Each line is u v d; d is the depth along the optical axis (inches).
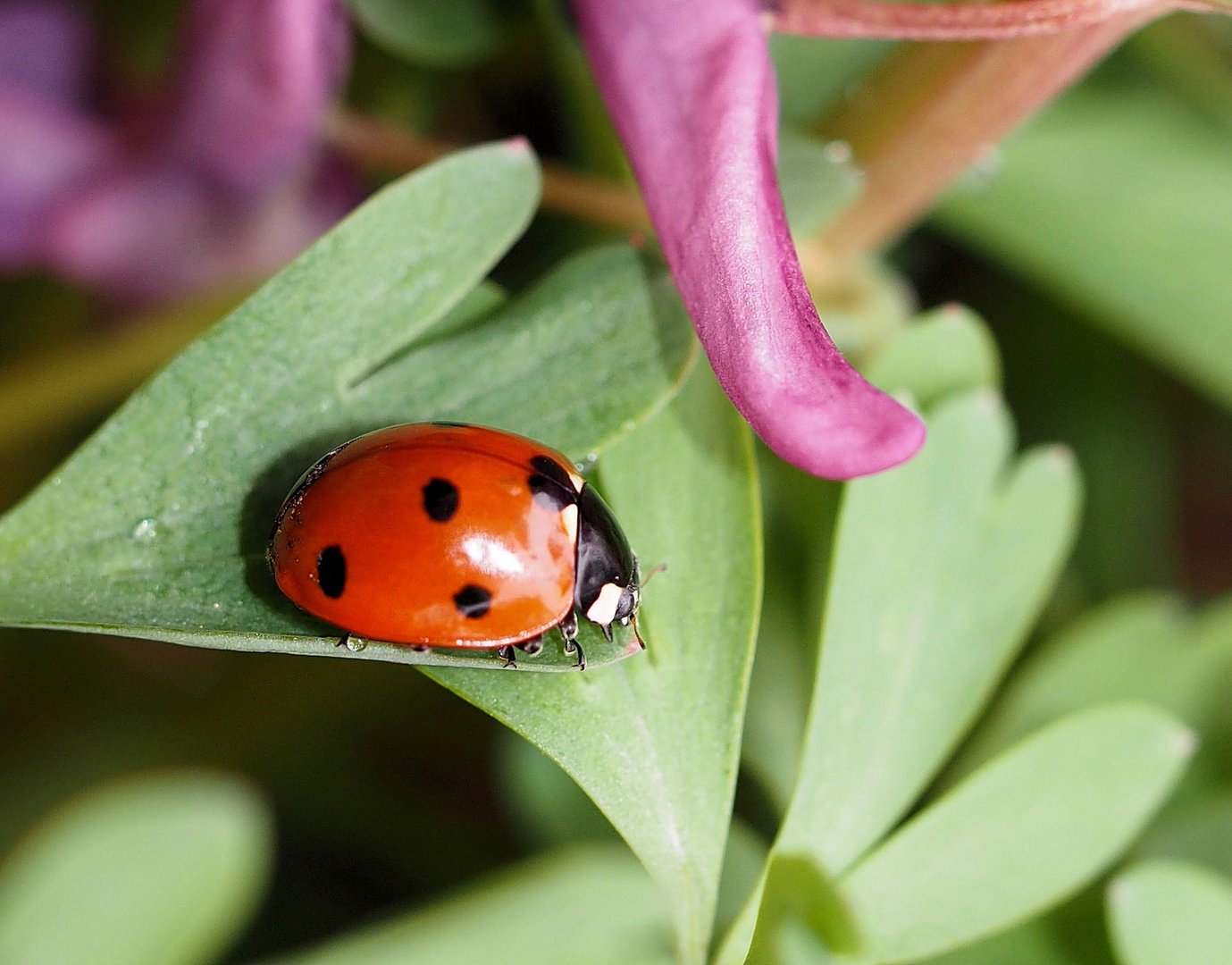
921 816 3.7
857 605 3.8
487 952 3.9
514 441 3.5
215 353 3.5
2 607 3.4
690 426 3.6
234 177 4.2
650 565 3.6
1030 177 4.4
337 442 3.5
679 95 3.5
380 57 4.3
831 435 3.3
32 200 4.2
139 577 3.5
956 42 3.9
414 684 4.7
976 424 3.9
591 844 4.1
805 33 3.6
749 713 4.2
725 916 4.0
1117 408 4.8
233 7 4.0
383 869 4.6
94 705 4.8
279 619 3.5
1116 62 4.5
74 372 4.3
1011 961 3.9
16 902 3.9
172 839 3.9
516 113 4.4
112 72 4.2
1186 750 3.8
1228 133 4.4
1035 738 3.7
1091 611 4.5
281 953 4.5
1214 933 3.8
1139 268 4.3
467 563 3.5
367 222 3.6
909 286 4.9
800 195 3.9
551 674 3.5
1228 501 5.2
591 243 4.2
